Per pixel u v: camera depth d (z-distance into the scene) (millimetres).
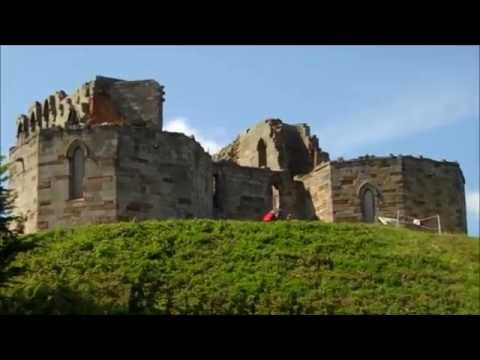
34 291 42438
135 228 53594
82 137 60719
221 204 70812
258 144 79562
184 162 62375
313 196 73812
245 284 46781
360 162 71875
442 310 45531
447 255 54000
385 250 53562
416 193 71625
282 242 52938
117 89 69000
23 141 62750
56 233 53625
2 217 34031
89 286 45281
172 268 48594
